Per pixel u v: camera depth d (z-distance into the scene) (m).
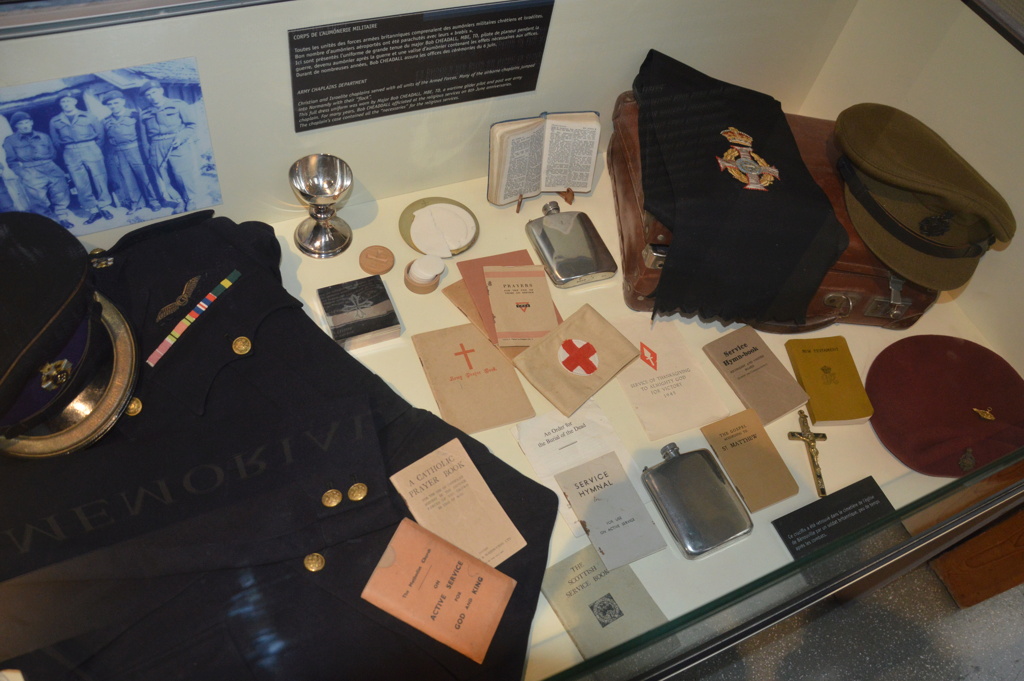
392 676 0.87
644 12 1.18
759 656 1.37
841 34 1.40
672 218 1.14
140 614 0.85
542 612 0.96
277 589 0.89
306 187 1.11
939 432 1.20
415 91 1.12
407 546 0.94
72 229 1.06
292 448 0.96
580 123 1.25
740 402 1.21
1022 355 1.29
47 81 0.87
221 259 1.06
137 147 1.00
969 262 1.21
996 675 1.43
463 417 1.10
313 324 1.07
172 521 0.89
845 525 1.12
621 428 1.14
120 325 0.96
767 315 1.24
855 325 1.33
